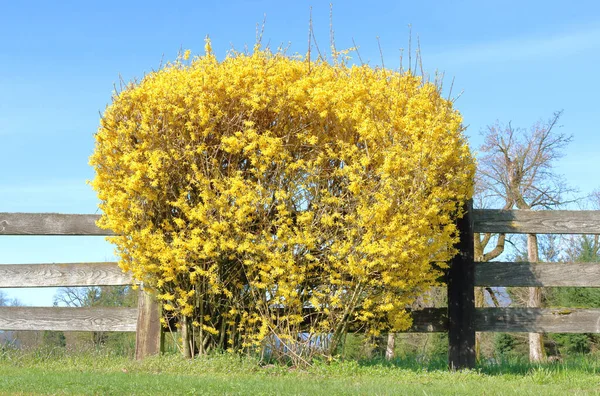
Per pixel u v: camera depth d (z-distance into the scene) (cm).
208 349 905
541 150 2127
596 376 906
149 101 870
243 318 880
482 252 1702
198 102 857
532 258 1989
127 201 848
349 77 931
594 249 2139
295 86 880
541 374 877
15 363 967
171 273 853
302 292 879
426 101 866
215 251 859
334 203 866
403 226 802
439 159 834
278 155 857
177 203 839
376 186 832
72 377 722
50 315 1037
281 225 841
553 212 992
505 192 2133
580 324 972
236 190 831
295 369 854
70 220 1037
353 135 879
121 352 1073
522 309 977
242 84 880
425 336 1919
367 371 850
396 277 851
